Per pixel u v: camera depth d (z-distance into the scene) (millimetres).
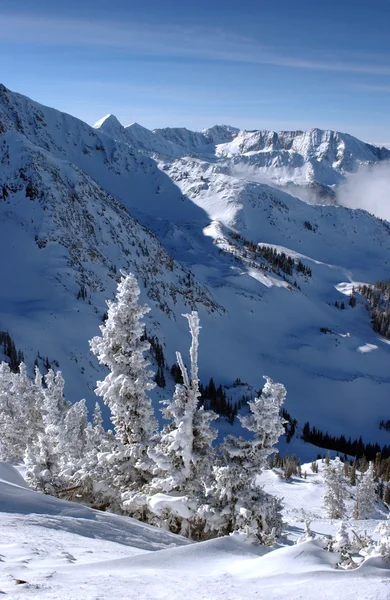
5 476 23891
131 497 22359
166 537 17406
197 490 21016
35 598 6949
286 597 8312
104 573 9312
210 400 162875
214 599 7973
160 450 21531
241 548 12867
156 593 8086
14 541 11383
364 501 73000
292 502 86062
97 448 26266
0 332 136000
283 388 19922
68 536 13477
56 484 25203
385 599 8008
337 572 9586
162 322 198250
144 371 24438
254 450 19750
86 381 139250
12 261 189750
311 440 166250
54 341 146375
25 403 50562
